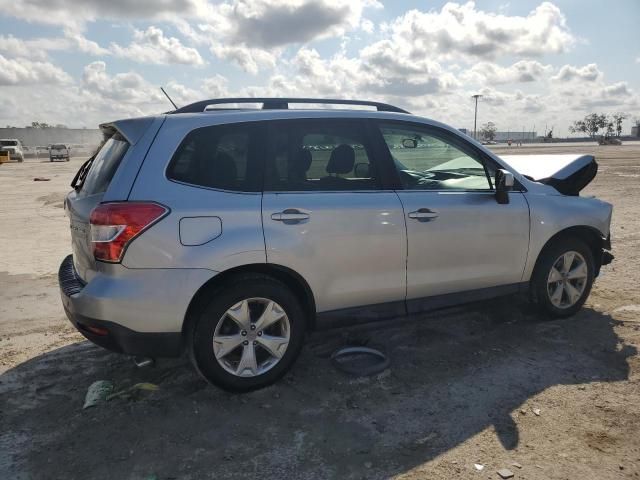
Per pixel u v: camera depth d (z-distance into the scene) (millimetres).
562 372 3789
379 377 3766
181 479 2691
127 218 3113
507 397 3451
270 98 3875
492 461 2791
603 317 4844
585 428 3080
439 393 3521
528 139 170875
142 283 3162
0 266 7316
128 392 3537
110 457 2873
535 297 4668
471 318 4895
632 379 3660
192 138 3393
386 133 4004
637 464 2748
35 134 93625
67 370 3941
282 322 3586
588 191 15070
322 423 3184
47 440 3039
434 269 4039
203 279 3254
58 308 5445
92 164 3846
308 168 3668
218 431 3111
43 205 14273
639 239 8250
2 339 4582
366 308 3857
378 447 2938
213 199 3326
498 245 4293
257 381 3520
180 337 3291
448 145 4266
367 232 3723
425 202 3963
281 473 2730
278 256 3445
